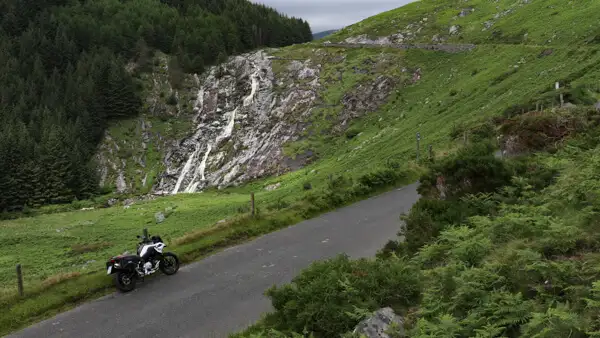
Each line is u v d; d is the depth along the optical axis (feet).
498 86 196.65
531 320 19.94
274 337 31.22
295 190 192.34
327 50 404.57
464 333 22.58
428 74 306.55
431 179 57.62
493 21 329.31
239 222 65.87
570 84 133.18
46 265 147.23
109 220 220.43
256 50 504.02
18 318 42.34
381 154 195.62
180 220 194.18
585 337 18.78
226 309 42.47
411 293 31.04
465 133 124.16
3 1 561.84
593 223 29.86
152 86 454.40
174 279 50.39
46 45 495.82
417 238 46.21
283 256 55.36
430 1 447.01
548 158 57.16
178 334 38.60
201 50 488.02
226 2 627.46
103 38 513.45
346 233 62.64
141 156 382.01
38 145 357.00
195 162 360.48
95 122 404.77
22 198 328.29
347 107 321.11
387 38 385.91
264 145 332.60
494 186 52.85
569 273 23.98
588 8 239.91
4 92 434.30
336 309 31.12
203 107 420.77
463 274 27.53
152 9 586.04
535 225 33.47
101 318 42.19
